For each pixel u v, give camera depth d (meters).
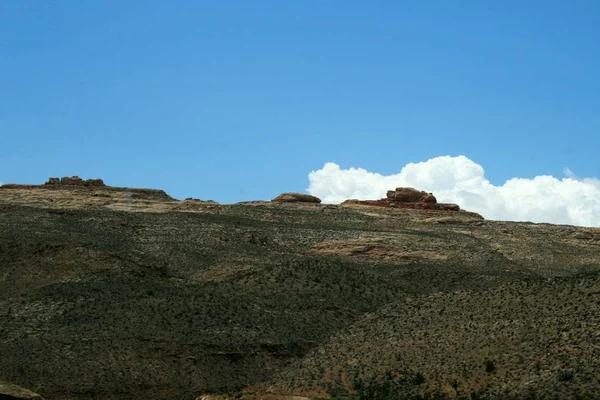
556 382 93.81
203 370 128.38
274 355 133.25
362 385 107.19
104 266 169.88
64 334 133.50
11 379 121.88
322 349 118.62
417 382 103.62
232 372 129.12
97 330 134.62
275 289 157.88
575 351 98.00
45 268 167.62
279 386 113.31
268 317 143.25
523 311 109.75
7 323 138.50
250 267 179.75
